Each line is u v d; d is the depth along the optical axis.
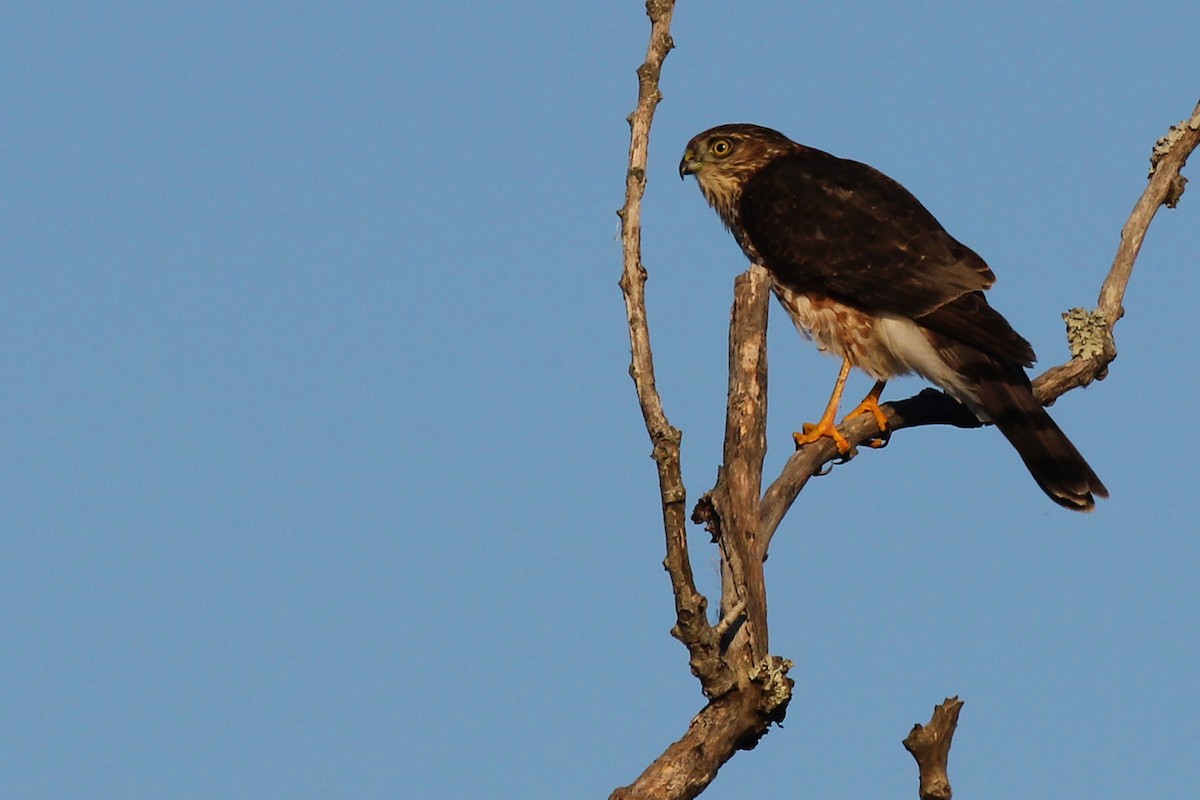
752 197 13.59
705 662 7.04
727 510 7.73
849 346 12.65
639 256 7.46
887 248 12.53
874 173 13.59
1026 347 11.33
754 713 7.12
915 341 12.01
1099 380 11.65
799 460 8.89
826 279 12.60
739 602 7.51
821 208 13.02
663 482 6.98
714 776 7.14
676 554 6.97
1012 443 10.89
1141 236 11.61
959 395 11.62
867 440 11.33
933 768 6.32
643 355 7.29
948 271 12.21
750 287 8.16
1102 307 11.51
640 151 7.62
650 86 7.69
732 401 7.95
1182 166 11.59
